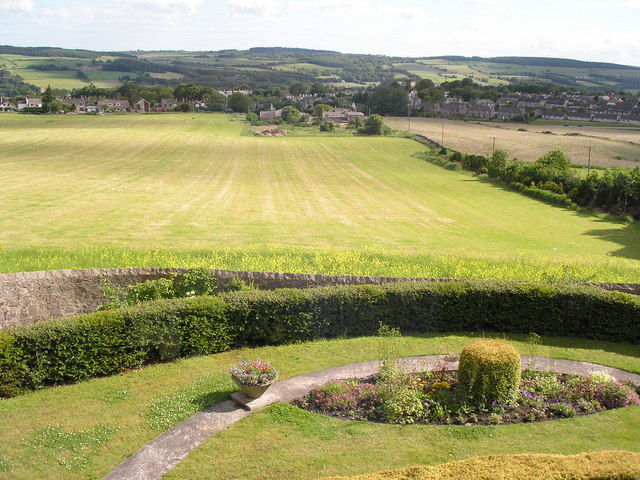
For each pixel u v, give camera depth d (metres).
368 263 23.27
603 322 15.85
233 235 33.72
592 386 12.04
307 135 114.69
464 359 11.57
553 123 148.12
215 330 14.68
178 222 37.50
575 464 8.48
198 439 10.50
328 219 41.59
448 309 16.33
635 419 11.05
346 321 15.91
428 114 166.12
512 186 60.72
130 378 13.15
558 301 16.08
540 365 13.97
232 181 61.06
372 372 13.40
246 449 10.13
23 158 71.00
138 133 106.12
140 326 13.62
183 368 13.72
